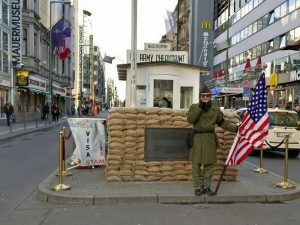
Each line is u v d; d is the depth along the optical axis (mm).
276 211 6723
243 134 7473
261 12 42062
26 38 41781
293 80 30188
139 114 8516
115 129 8430
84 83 118625
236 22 51719
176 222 6047
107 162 8438
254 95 7508
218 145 7488
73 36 83125
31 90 41312
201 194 7301
